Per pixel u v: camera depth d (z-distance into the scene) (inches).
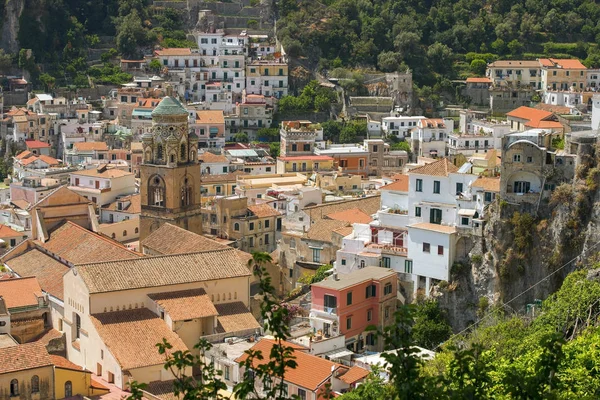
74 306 7190.0
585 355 5467.5
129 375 6520.7
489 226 7613.2
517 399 3208.7
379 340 7455.7
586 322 6402.6
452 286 7613.2
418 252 7805.1
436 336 7372.1
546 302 6806.1
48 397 6348.4
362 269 7765.8
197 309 7096.5
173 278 7283.5
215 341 6958.7
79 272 7091.5
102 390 6501.0
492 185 7696.9
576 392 5113.2
